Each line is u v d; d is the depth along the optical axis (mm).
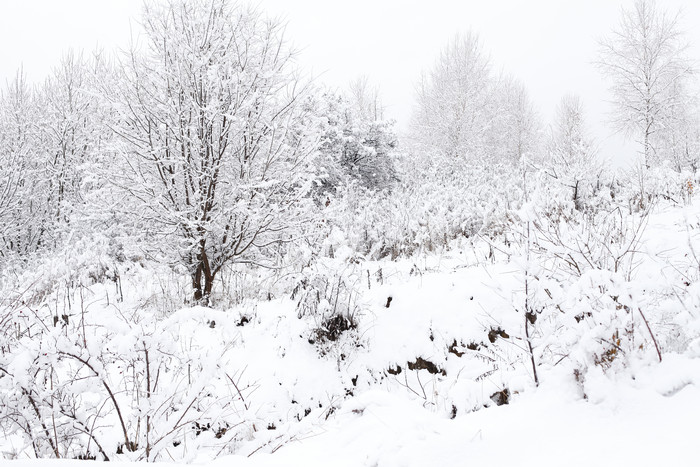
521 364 3811
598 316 2781
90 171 6363
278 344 4863
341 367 4676
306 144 6797
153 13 6133
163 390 3066
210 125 6246
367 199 10477
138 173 6098
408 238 8156
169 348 3145
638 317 2832
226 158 6465
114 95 6277
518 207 7441
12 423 2725
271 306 5691
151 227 6609
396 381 4613
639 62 18547
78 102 13648
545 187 7926
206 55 6227
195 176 6215
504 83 28016
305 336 4898
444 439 2512
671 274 3988
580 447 2221
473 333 4773
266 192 6547
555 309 3699
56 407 2762
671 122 17672
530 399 2988
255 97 6113
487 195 9359
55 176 12992
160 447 2906
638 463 1920
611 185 8625
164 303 6305
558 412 2645
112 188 6289
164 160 6094
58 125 13312
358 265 6871
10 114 13578
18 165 12203
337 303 4957
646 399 2459
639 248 4645
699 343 2590
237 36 6477
